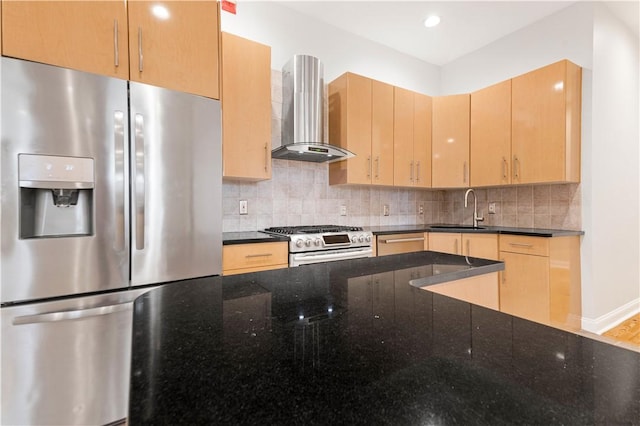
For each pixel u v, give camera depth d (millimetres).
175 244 1663
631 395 371
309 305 733
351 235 2465
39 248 1330
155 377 418
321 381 408
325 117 2988
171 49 1699
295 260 2170
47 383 1348
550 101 2553
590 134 2559
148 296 807
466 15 2875
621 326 2744
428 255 1363
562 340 532
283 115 2674
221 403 361
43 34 1367
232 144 2184
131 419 331
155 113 1605
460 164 3166
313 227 2707
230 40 2199
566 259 2502
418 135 3217
